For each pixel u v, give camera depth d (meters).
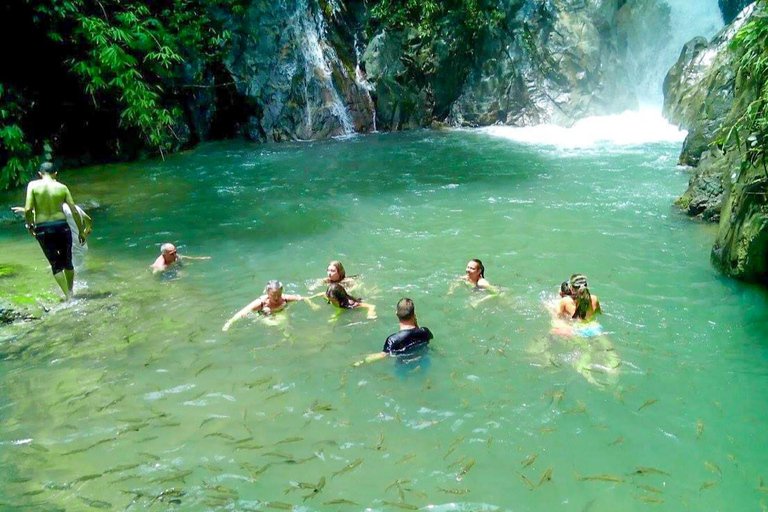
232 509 4.36
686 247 9.20
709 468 4.66
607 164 14.39
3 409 5.63
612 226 10.25
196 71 17.86
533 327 6.90
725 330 6.73
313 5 19.55
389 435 5.14
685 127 17.36
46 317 7.50
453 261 9.02
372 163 15.64
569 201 11.71
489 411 5.43
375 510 4.32
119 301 7.96
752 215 7.53
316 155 16.83
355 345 6.66
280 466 4.80
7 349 6.75
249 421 5.38
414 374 6.02
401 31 20.05
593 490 4.47
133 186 14.11
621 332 6.72
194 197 13.05
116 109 16.50
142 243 10.31
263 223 11.20
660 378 5.85
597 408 5.42
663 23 21.11
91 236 10.70
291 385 5.91
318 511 4.33
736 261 7.79
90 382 6.05
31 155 14.77
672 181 12.74
